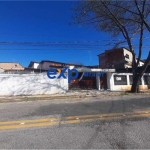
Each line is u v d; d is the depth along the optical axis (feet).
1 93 53.67
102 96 45.70
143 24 51.75
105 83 71.31
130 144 12.53
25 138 14.24
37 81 57.26
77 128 16.44
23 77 56.18
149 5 49.47
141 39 52.37
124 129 15.78
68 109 26.30
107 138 13.73
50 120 19.70
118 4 50.08
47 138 14.08
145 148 11.86
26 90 55.93
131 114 21.53
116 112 22.90
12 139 14.10
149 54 51.47
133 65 54.65
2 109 28.63
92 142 13.02
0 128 17.12
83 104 31.01
